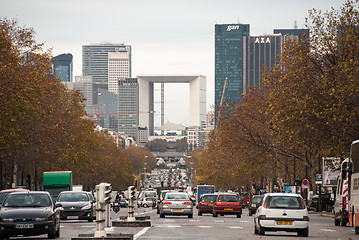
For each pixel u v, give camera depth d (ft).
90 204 374.02
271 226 249.75
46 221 227.81
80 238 192.24
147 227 293.84
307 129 453.58
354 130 425.69
